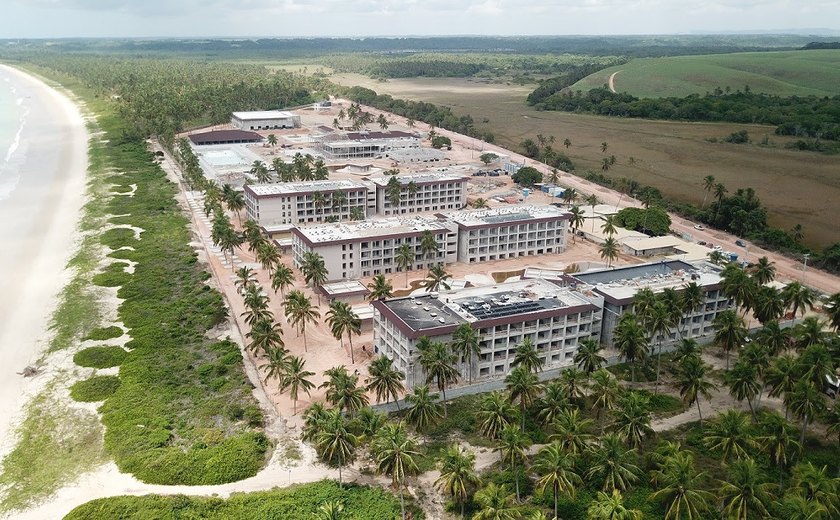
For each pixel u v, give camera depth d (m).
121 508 112.44
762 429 126.25
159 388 154.12
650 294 160.00
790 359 134.75
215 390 153.75
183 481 121.38
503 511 99.44
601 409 140.50
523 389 128.88
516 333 162.25
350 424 123.12
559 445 108.81
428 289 196.00
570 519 110.62
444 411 143.12
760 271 191.12
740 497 99.88
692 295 167.38
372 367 133.88
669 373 165.75
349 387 128.50
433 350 138.75
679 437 136.38
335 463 127.06
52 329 187.00
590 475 111.38
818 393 125.94
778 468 121.50
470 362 157.75
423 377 152.25
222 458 126.38
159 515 110.62
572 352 171.25
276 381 157.00
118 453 129.25
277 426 139.62
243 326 186.50
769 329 152.12
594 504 99.56
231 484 121.19
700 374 133.00
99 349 172.38
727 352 162.38
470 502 114.44
